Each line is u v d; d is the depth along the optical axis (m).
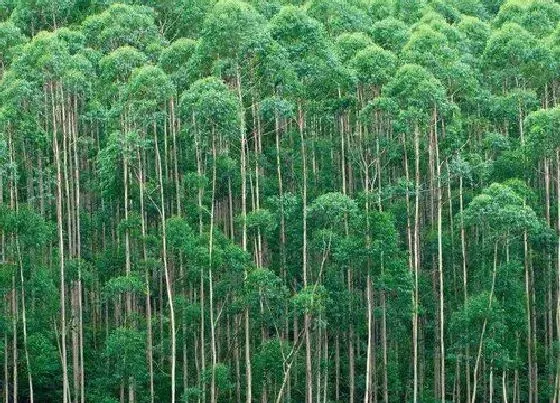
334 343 68.62
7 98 59.75
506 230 58.28
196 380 61.06
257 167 62.69
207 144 64.56
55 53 60.34
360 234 59.19
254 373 61.31
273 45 59.97
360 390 65.38
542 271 67.38
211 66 63.94
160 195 66.38
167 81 59.06
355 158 68.25
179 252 62.38
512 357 59.88
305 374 63.78
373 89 68.38
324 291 56.28
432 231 64.12
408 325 65.62
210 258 55.62
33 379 62.00
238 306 57.44
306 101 65.62
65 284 64.19
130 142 59.62
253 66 61.88
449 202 67.25
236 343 60.19
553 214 69.06
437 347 61.75
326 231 58.38
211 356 60.69
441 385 61.06
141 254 65.75
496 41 68.44
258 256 60.66
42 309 60.88
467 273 65.50
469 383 59.25
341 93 66.56
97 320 67.69
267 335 63.88
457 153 64.06
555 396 57.50
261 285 55.31
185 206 65.88
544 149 60.38
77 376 57.88
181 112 60.66
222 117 57.94
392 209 67.25
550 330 61.75
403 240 67.81
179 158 69.69
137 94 60.44
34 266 59.72
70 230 63.50
